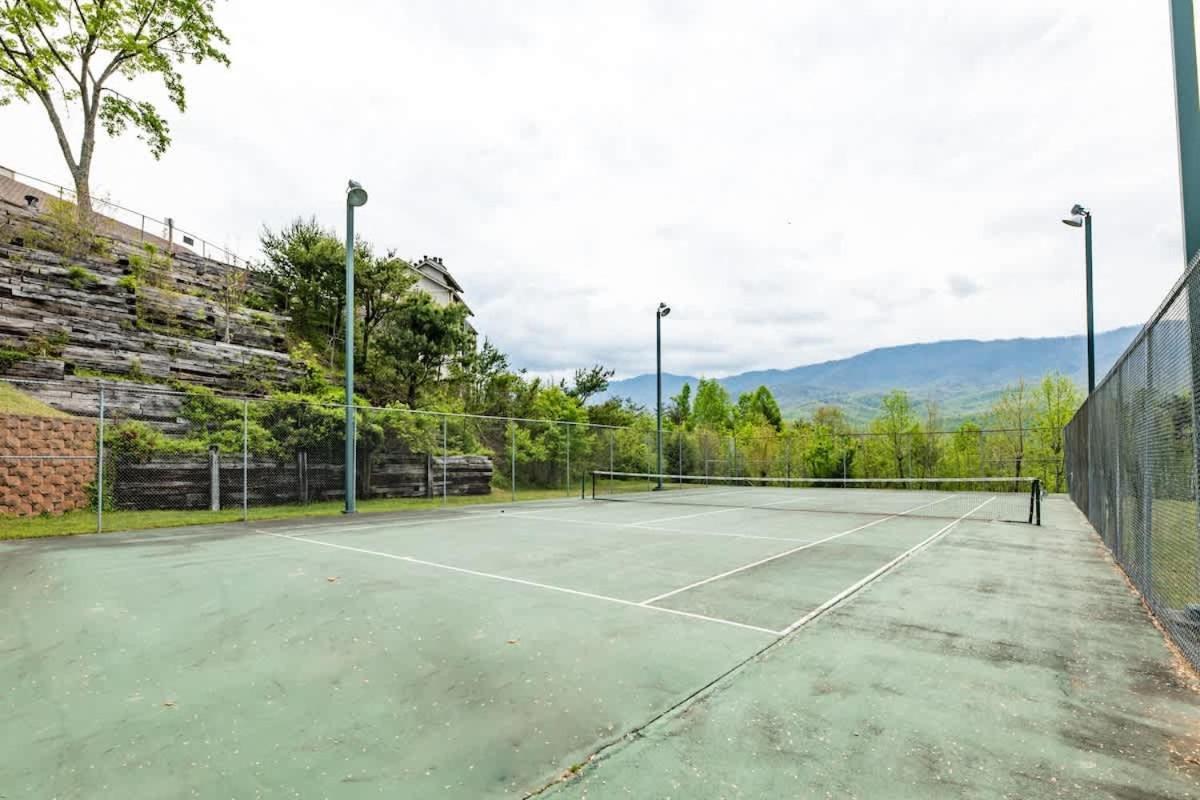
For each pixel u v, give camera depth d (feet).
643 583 22.85
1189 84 18.93
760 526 42.50
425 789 8.52
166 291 71.56
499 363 101.30
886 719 10.98
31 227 68.23
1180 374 16.48
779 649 15.01
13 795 8.32
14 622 17.28
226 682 12.75
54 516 42.93
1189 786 8.75
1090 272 62.95
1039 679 13.07
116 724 10.69
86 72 75.05
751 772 9.04
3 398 44.88
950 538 36.29
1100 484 35.70
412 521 44.93
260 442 53.52
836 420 127.34
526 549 31.24
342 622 17.28
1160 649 15.21
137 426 48.65
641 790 8.52
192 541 33.91
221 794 8.36
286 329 90.07
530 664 13.82
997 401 108.06
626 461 92.12
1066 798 8.41
